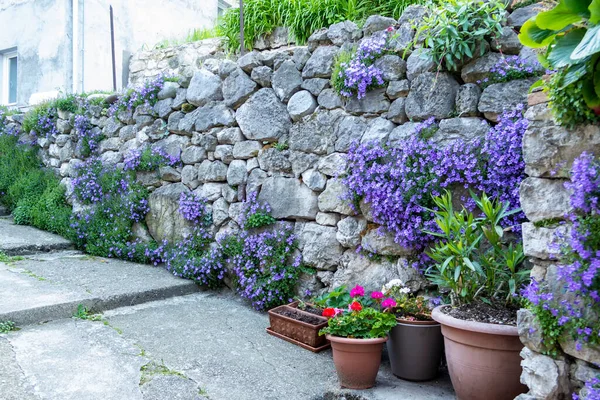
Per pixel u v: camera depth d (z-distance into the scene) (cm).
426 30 288
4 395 205
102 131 531
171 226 442
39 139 618
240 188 390
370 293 300
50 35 721
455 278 223
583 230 153
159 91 465
